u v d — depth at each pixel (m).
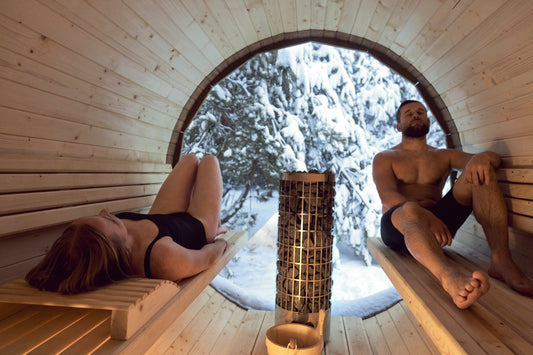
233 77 6.02
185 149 6.01
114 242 1.01
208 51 2.24
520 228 1.54
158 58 1.87
